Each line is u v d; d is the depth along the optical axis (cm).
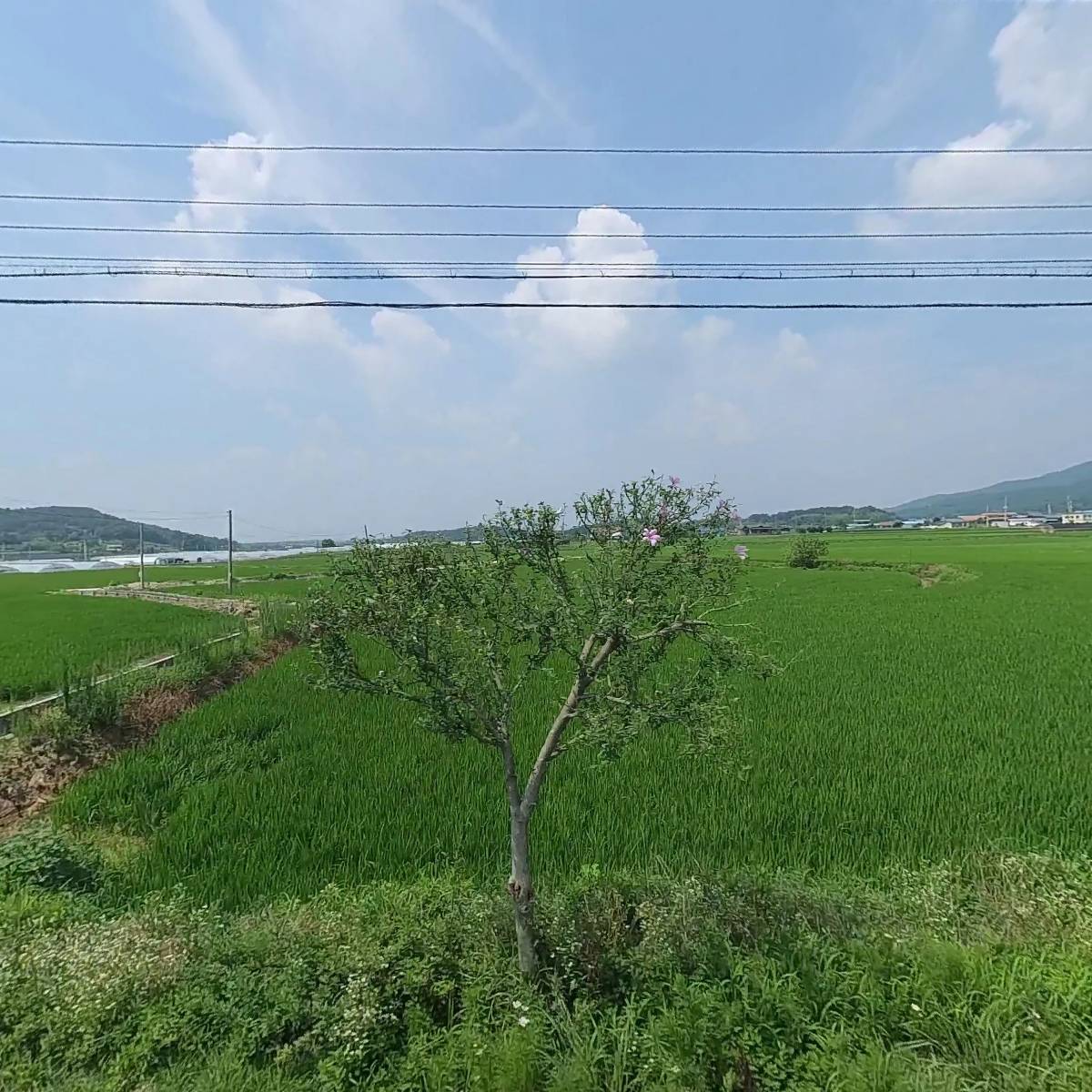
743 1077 330
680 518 422
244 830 674
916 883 545
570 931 445
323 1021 379
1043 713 1067
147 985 414
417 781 793
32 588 4456
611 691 427
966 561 4691
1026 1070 336
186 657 1437
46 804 817
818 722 1020
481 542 432
